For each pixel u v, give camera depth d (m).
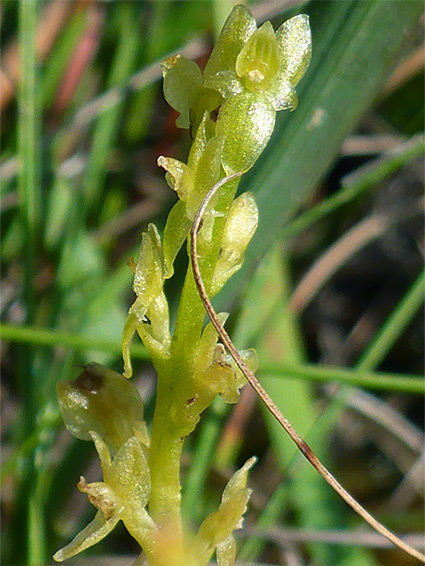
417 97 0.26
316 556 0.19
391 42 0.15
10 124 0.24
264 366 0.16
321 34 0.15
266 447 0.25
